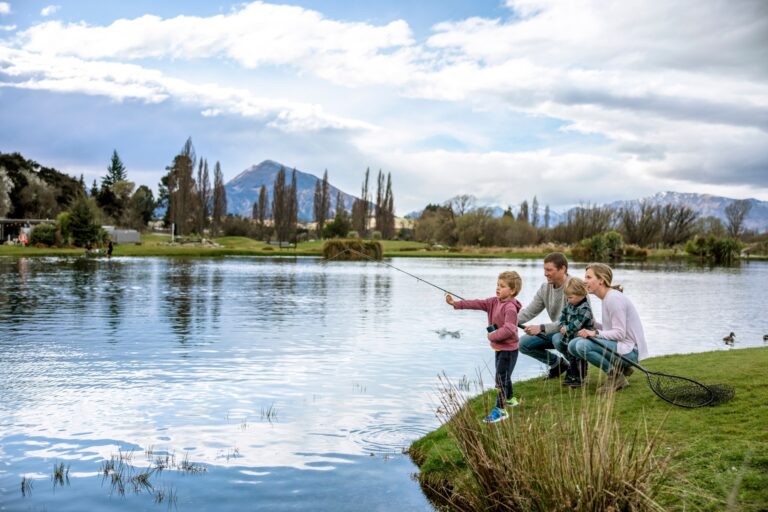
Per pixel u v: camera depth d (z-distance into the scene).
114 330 14.56
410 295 25.28
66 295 22.64
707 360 8.45
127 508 5.03
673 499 4.39
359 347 12.69
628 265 60.84
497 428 4.91
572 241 109.12
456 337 14.16
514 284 6.58
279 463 6.05
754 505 4.21
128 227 126.19
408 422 7.41
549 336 7.85
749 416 5.69
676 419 5.80
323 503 5.15
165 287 26.80
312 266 50.56
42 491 5.34
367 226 136.00
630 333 7.03
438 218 115.62
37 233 70.38
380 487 5.48
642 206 107.50
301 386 9.18
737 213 118.06
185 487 5.46
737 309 21.41
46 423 7.24
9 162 113.88
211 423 7.32
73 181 128.38
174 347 12.38
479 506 4.61
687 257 86.31
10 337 13.46
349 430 7.09
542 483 4.12
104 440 6.68
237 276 35.16
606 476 3.88
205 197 113.06
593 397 6.82
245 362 10.95
